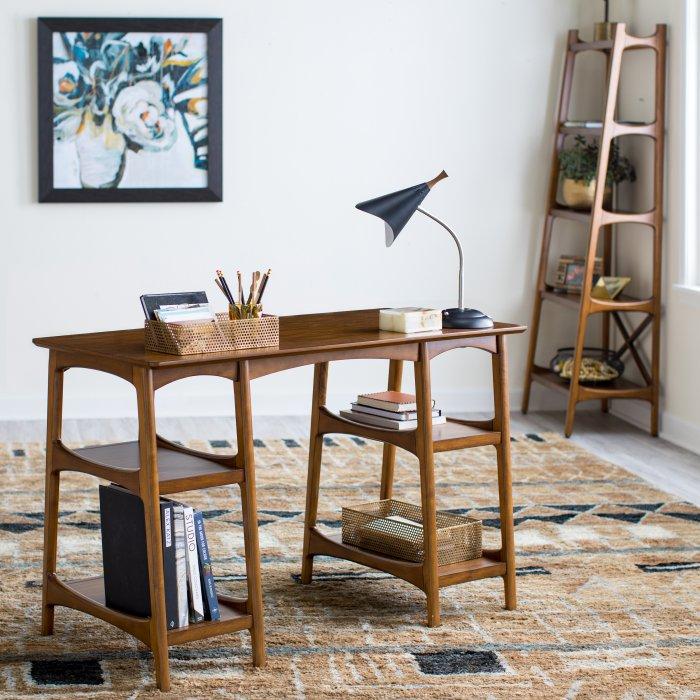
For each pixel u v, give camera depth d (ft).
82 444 16.87
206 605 8.95
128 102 18.28
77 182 18.31
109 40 18.12
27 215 18.38
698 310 16.80
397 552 10.41
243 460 8.93
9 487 14.15
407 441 9.98
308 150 18.94
